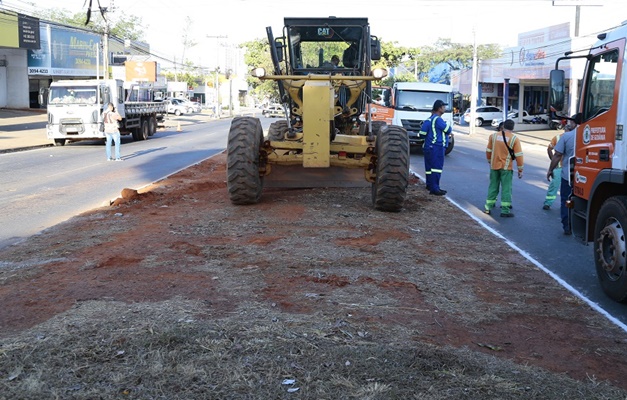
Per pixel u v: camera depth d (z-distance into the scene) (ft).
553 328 17.97
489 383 13.75
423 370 14.26
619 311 20.36
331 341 15.75
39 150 85.61
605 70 22.45
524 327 17.93
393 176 33.99
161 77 240.94
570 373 14.76
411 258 25.04
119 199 38.47
